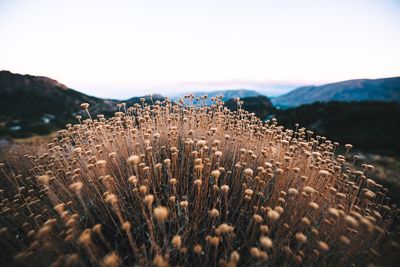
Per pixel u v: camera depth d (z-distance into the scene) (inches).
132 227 96.3
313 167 124.6
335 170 133.5
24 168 195.6
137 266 75.5
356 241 84.4
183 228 93.4
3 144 462.0
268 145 165.6
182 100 208.7
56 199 108.0
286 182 124.7
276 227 98.3
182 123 192.2
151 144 155.0
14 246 89.6
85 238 62.2
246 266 81.5
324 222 89.3
